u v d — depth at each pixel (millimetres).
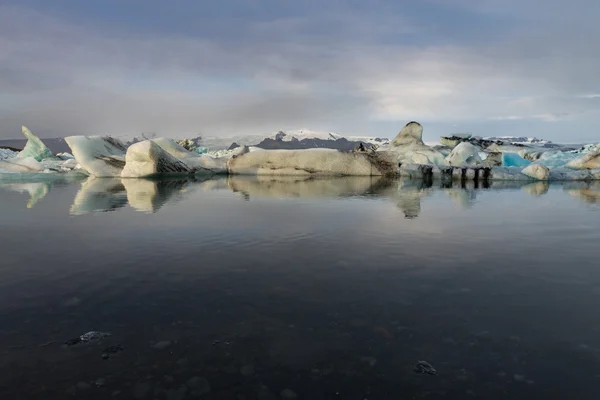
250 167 20453
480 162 20453
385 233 4734
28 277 3006
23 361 1835
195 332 2117
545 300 2582
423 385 1672
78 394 1603
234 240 4309
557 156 22859
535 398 1590
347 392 1630
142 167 17344
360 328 2168
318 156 19719
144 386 1659
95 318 2287
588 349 1955
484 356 1890
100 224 5281
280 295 2646
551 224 5469
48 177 18188
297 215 6125
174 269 3225
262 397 1596
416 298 2602
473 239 4418
